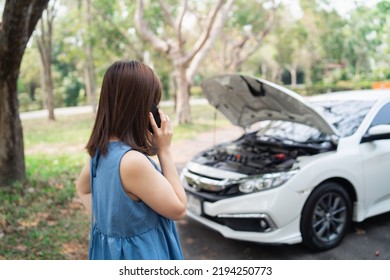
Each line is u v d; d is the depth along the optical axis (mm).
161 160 1436
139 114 1373
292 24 24906
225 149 4379
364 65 40500
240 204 3266
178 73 14773
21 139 5656
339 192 3502
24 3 4371
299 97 3254
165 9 14117
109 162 1334
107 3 15938
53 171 6852
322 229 3422
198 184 3672
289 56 31609
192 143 10461
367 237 3736
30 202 4938
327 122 3332
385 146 3840
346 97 4477
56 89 34844
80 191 1631
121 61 1415
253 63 43062
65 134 12891
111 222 1354
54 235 3889
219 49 30531
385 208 3895
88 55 19391
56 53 34156
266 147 4148
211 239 3910
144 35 14461
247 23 19828
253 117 4480
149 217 1388
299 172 3252
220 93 4293
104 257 1422
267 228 3207
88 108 29766
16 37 4711
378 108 4043
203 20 18000
